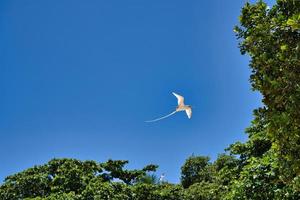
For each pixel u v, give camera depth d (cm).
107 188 2312
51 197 2217
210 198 2825
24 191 2450
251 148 1750
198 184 3067
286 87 715
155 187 2589
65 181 2417
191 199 2828
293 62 722
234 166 1852
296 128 693
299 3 809
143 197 2500
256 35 798
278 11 862
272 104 733
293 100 688
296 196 1223
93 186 2303
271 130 711
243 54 870
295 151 711
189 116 1297
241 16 884
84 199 2239
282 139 711
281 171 766
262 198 1336
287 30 785
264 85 736
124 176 2736
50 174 2555
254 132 1733
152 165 2797
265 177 1351
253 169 1395
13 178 2505
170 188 2669
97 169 2656
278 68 753
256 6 876
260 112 767
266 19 848
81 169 2570
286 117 681
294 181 762
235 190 1421
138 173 2753
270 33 794
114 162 2694
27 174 2527
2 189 2452
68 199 2209
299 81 711
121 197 2366
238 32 891
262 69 766
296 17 689
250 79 802
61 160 2578
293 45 767
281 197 1249
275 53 779
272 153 1327
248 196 1363
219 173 1894
